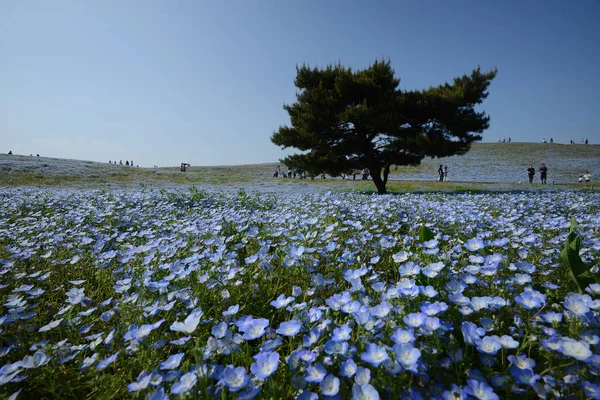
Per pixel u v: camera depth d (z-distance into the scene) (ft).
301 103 63.57
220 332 5.64
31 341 6.96
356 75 60.39
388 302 6.46
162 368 4.98
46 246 13.76
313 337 5.51
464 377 5.02
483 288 7.84
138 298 7.68
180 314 7.07
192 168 217.56
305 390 4.30
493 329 5.93
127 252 11.79
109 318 6.97
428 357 5.05
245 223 16.83
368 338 5.40
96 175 91.56
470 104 59.47
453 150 59.98
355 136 62.59
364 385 4.06
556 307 6.54
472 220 15.75
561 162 169.68
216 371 4.87
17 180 74.13
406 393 4.38
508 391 4.58
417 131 61.05
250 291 8.28
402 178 134.92
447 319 6.43
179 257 11.11
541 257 10.22
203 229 14.48
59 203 27.22
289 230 14.08
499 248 11.05
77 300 7.49
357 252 11.00
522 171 143.13
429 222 15.98
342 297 6.58
